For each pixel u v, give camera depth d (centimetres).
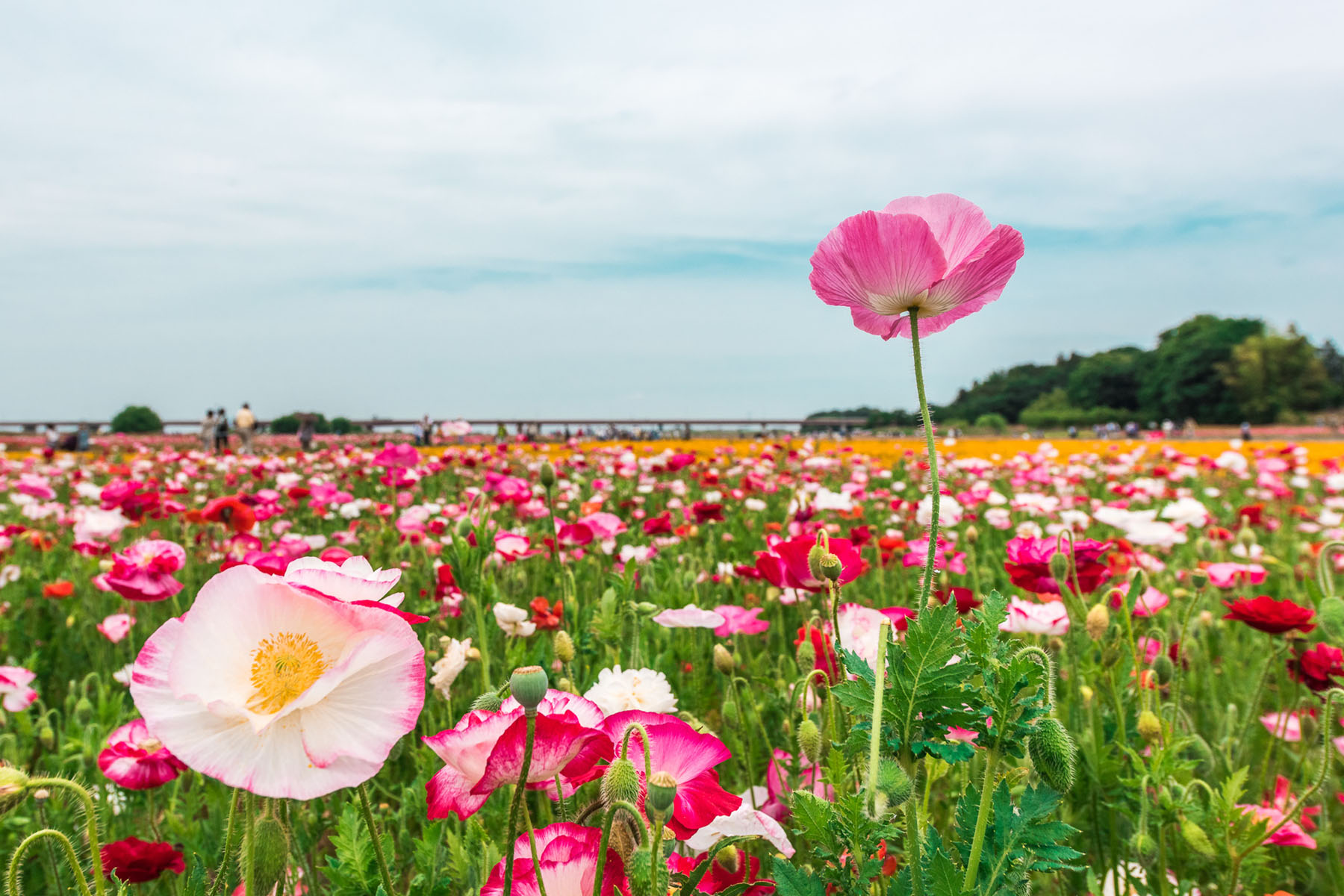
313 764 91
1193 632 380
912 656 122
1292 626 274
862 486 802
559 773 120
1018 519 815
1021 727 119
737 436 2972
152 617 461
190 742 90
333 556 263
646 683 203
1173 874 224
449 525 516
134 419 4134
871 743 121
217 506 475
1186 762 209
